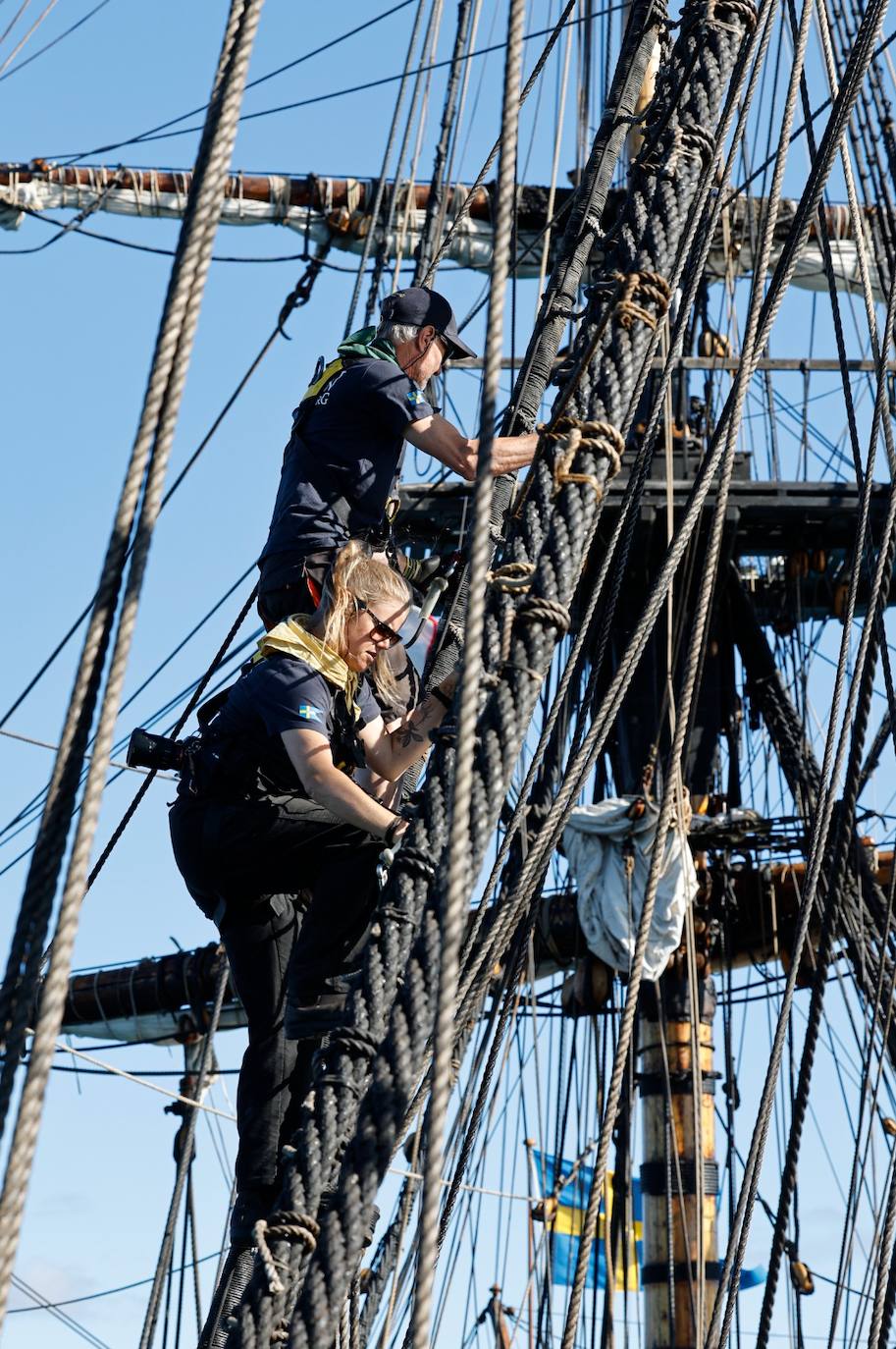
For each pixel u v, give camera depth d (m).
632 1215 32.44
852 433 13.49
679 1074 32.88
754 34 11.49
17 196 36.91
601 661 12.02
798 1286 30.27
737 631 35.97
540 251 36.66
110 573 6.46
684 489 34.28
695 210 11.16
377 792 11.85
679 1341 31.45
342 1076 8.94
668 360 12.24
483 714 9.17
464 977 10.05
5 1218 5.49
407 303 12.67
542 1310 29.02
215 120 6.79
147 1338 23.14
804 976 33.59
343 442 12.18
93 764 5.98
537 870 10.67
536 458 9.94
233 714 11.26
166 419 6.51
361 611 11.13
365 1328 15.62
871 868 32.12
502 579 9.47
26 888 6.32
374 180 37.72
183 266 6.61
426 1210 5.78
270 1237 8.81
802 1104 12.04
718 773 34.78
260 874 11.31
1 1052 6.60
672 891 31.66
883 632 13.45
